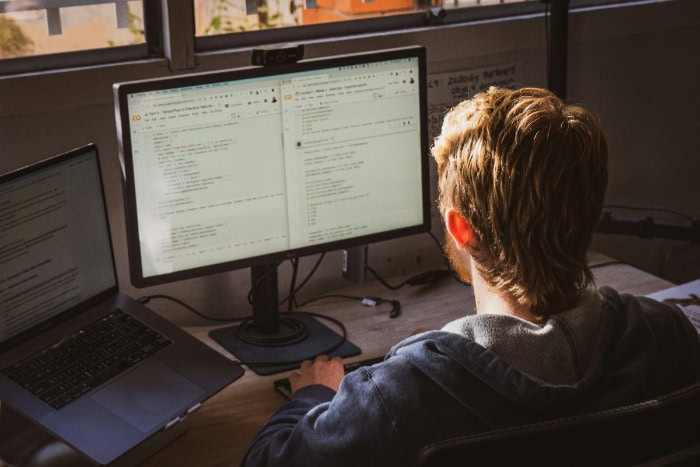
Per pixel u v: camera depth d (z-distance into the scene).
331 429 1.06
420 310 1.95
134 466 1.46
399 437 1.00
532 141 1.00
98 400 1.47
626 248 2.50
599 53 2.29
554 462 0.94
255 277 1.82
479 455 0.92
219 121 1.67
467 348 1.00
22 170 1.48
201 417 1.59
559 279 1.03
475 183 1.03
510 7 2.17
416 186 1.88
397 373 1.03
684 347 1.12
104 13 1.78
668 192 2.52
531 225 1.00
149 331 1.63
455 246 1.16
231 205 1.72
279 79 1.69
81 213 1.60
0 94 1.66
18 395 1.45
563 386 0.98
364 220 1.85
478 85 2.13
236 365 1.60
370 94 1.78
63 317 1.60
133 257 1.67
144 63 1.78
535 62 2.19
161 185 1.66
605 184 1.03
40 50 1.75
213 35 1.89
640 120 2.41
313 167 1.77
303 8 1.98
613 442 0.95
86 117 1.75
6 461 1.45
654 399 0.97
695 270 2.55
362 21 2.03
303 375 1.57
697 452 1.01
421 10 2.09
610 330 1.04
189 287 1.93
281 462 1.12
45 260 1.55
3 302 1.50
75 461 1.46
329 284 2.07
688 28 2.38
